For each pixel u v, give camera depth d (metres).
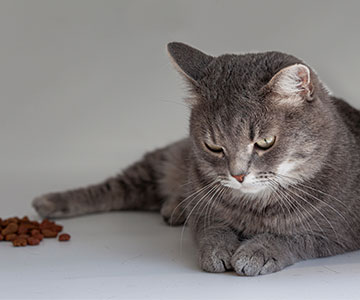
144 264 0.84
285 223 0.83
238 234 0.86
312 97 0.81
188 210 0.90
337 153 0.83
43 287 0.77
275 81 0.78
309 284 0.76
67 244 0.91
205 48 1.23
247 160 0.79
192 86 0.83
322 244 0.83
